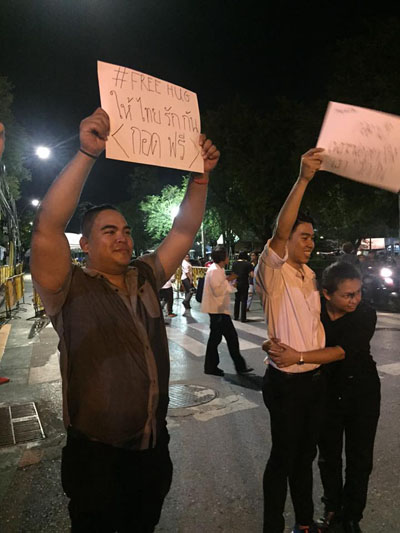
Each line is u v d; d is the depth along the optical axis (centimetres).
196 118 224
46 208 180
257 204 2580
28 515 312
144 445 196
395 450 391
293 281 268
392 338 853
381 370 641
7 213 1413
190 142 220
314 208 2342
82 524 195
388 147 227
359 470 274
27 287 2397
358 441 273
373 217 2228
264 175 2511
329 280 266
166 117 212
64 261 187
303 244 269
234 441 422
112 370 190
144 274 220
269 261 256
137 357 196
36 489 346
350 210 2084
